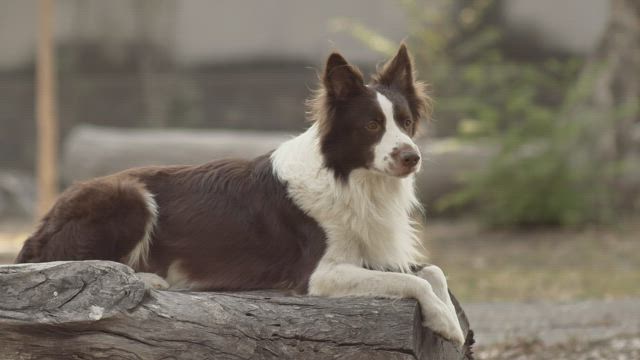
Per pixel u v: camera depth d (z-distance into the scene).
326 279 4.72
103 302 4.08
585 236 13.39
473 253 12.53
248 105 18.67
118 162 15.41
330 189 4.90
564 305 9.09
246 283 4.98
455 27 16.91
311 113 5.18
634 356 6.79
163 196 5.16
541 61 17.38
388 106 4.91
